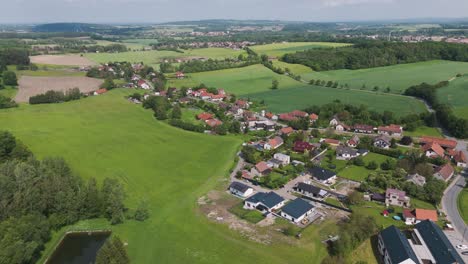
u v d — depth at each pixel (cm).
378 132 15138
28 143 12462
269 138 14075
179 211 8625
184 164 11369
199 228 7912
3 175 7806
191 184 10056
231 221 8231
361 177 10631
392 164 11094
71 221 7975
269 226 8031
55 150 11981
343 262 6500
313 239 7519
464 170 11256
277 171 11019
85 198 8206
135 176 10388
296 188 9825
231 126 14962
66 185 8238
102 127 14800
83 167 10800
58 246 7331
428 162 11638
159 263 6712
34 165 8994
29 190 7594
